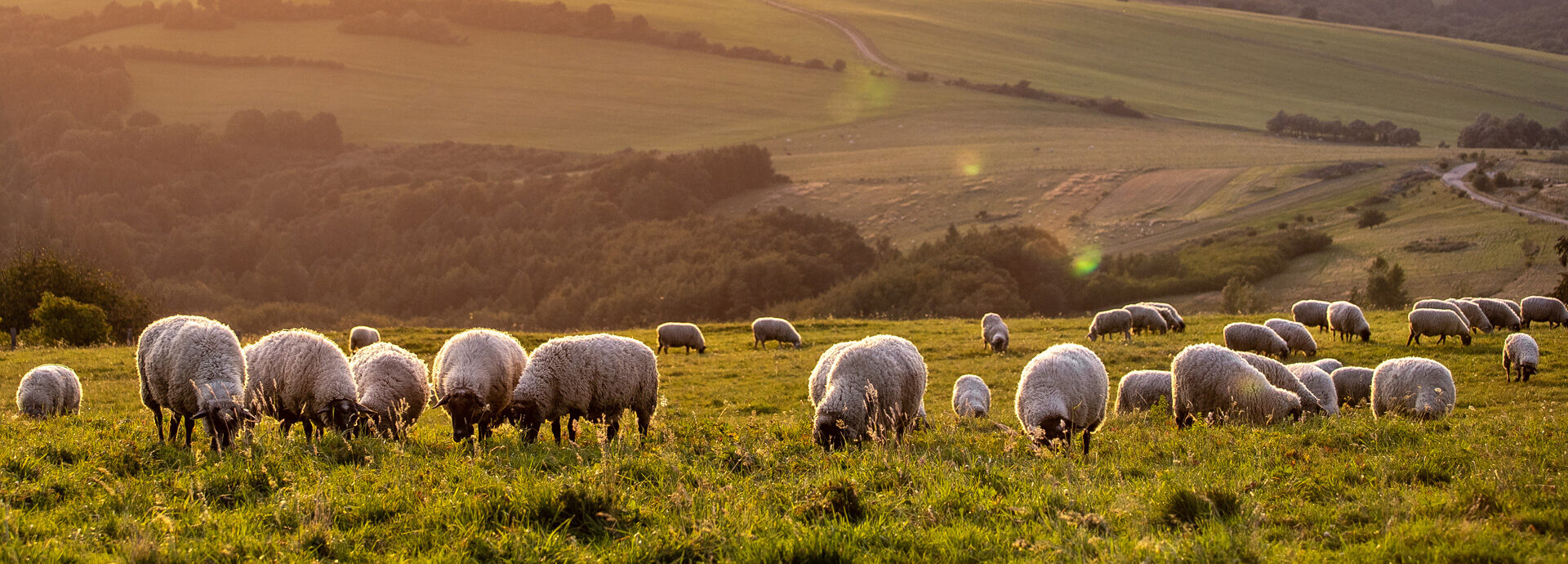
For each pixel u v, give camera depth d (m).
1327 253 104.00
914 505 7.87
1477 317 31.03
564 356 13.36
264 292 137.75
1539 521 6.79
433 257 138.75
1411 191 125.12
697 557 6.82
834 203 155.12
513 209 153.12
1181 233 122.00
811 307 91.00
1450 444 10.09
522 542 6.93
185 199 180.25
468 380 13.46
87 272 50.81
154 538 6.89
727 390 26.02
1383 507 7.23
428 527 7.45
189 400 12.02
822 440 11.91
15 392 24.52
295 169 199.12
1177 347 30.48
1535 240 96.25
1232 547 6.51
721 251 118.06
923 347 34.09
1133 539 6.71
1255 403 14.27
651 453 10.26
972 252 99.69
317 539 7.08
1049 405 12.06
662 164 163.00
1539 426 11.39
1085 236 125.50
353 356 15.08
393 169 197.38
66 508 7.85
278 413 13.36
